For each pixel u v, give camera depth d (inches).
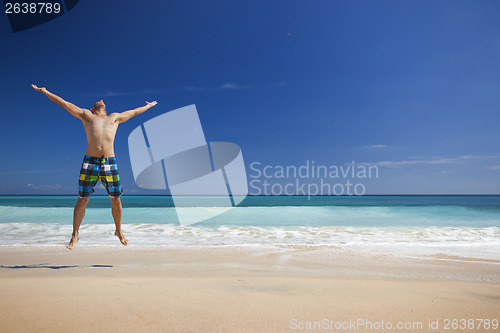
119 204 166.9
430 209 564.1
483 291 122.7
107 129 162.9
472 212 546.9
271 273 157.0
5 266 170.9
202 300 102.5
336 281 136.9
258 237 311.9
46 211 520.4
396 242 279.6
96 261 188.4
